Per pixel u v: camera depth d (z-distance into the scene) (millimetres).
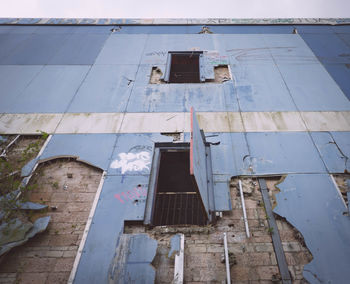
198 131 4867
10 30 9484
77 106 6402
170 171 6629
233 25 9641
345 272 3564
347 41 8516
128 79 7188
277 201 4430
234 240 4035
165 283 3592
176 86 6930
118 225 4156
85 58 8023
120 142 5500
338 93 6535
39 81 7152
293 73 7230
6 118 6105
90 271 3660
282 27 9430
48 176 5016
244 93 6621
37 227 4109
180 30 9398
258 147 5320
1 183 4715
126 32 9383
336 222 4098
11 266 3785
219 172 4902
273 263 3771
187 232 4156
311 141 5391
